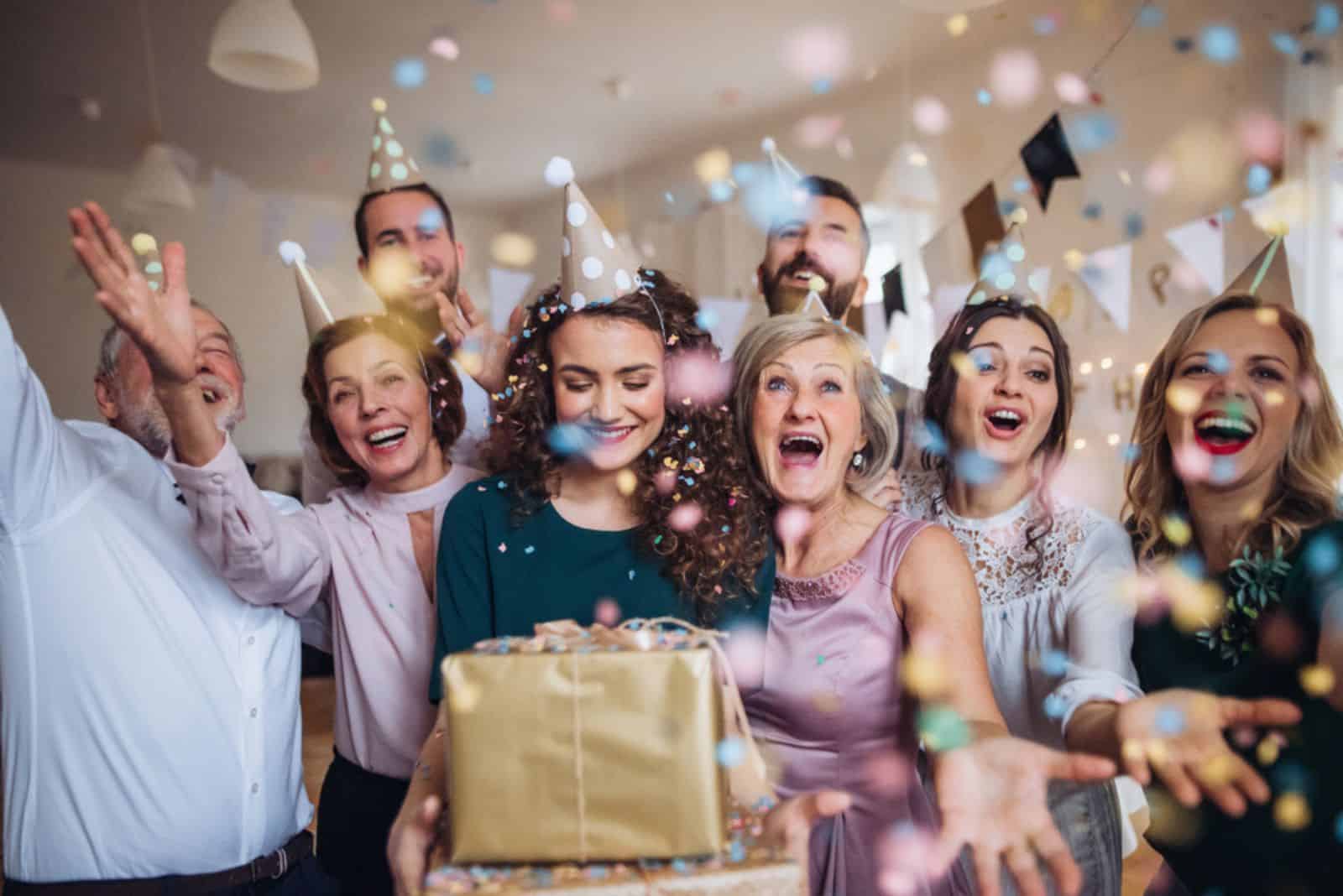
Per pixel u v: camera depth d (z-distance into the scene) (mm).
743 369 1107
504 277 2986
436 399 1287
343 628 1225
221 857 1115
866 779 1046
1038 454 1289
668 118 4555
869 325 3105
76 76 3926
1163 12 3152
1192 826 1071
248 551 1066
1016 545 1249
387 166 2324
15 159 5051
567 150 5047
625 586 1015
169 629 1105
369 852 1206
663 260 5195
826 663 1049
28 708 1092
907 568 1053
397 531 1240
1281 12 2850
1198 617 1072
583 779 756
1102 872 1157
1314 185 2758
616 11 3391
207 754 1106
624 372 997
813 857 1044
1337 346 2707
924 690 976
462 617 1031
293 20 2326
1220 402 1064
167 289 963
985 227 2338
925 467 1406
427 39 3637
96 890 1078
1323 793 973
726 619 1013
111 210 5293
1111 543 1201
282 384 5734
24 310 5090
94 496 1118
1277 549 1018
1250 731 1001
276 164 5234
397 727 1188
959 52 3760
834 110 4367
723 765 794
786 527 1085
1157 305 3178
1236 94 2969
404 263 2264
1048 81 3525
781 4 3332
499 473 1113
